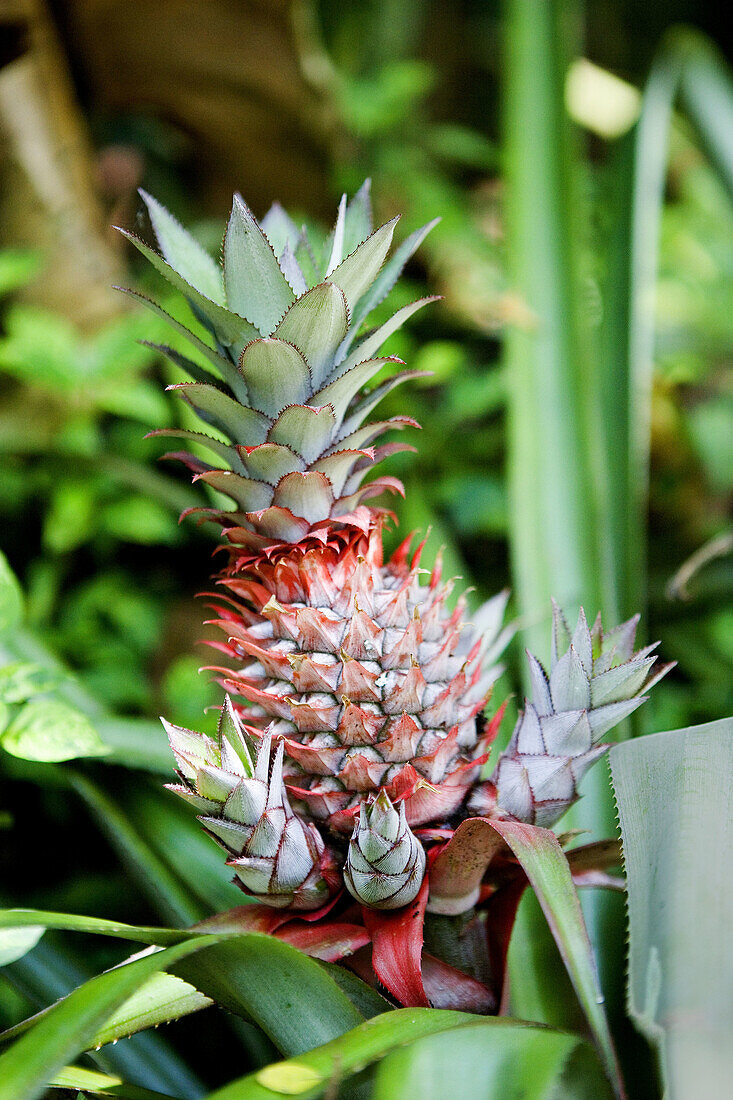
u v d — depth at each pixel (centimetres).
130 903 112
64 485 135
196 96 172
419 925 87
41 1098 90
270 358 88
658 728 127
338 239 91
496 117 275
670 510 168
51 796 117
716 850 86
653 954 84
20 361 127
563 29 117
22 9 131
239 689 89
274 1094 81
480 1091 81
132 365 129
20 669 100
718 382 183
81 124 153
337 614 90
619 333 113
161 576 151
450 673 90
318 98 177
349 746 88
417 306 89
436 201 175
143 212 95
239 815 86
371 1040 82
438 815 89
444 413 151
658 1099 86
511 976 96
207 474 89
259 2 165
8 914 85
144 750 102
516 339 113
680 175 237
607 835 99
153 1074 96
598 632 91
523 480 110
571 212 116
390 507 143
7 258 130
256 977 85
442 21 267
